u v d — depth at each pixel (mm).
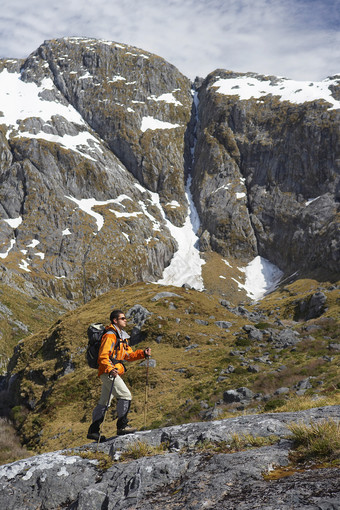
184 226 191250
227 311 60812
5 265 148000
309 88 191875
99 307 63875
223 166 191125
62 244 163125
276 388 31484
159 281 166875
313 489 3969
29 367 53156
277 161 174625
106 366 6020
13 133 198625
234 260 170375
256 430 5883
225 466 4840
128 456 5672
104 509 4676
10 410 48719
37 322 117250
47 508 5023
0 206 173000
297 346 42656
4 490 5262
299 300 75500
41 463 5617
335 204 147875
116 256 164125
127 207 186875
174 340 48281
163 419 30719
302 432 5273
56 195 177750
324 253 129250
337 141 157875
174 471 5012
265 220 170625
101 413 6289
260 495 4082
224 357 42312
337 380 29016
